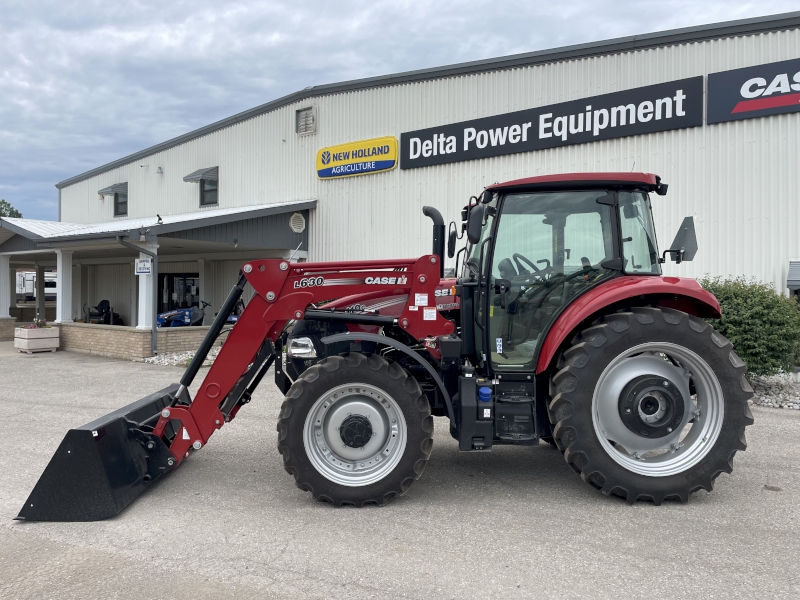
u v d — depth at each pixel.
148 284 12.32
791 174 9.26
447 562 3.25
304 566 3.21
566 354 4.22
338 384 4.12
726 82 9.62
